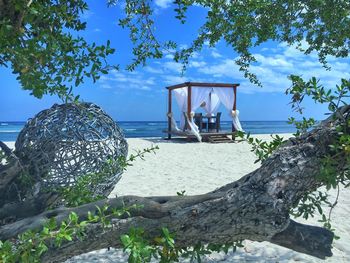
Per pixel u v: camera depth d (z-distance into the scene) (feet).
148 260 6.75
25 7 5.96
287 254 13.48
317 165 6.91
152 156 42.91
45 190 12.12
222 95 66.69
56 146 13.01
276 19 12.98
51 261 7.35
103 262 12.73
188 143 61.11
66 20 7.78
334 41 14.17
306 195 7.59
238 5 10.82
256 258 13.15
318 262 12.85
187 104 64.49
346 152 6.49
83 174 13.50
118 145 14.67
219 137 64.34
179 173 31.83
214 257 13.14
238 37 13.29
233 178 29.76
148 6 10.07
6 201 11.37
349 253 13.62
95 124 14.02
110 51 6.81
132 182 27.58
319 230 7.59
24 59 5.81
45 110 13.66
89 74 6.76
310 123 8.08
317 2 12.16
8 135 118.93
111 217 7.39
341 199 21.02
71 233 6.67
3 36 5.87
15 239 7.48
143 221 7.38
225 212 7.04
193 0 9.93
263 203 6.81
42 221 7.59
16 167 11.48
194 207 7.24
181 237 7.46
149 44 10.55
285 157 7.02
